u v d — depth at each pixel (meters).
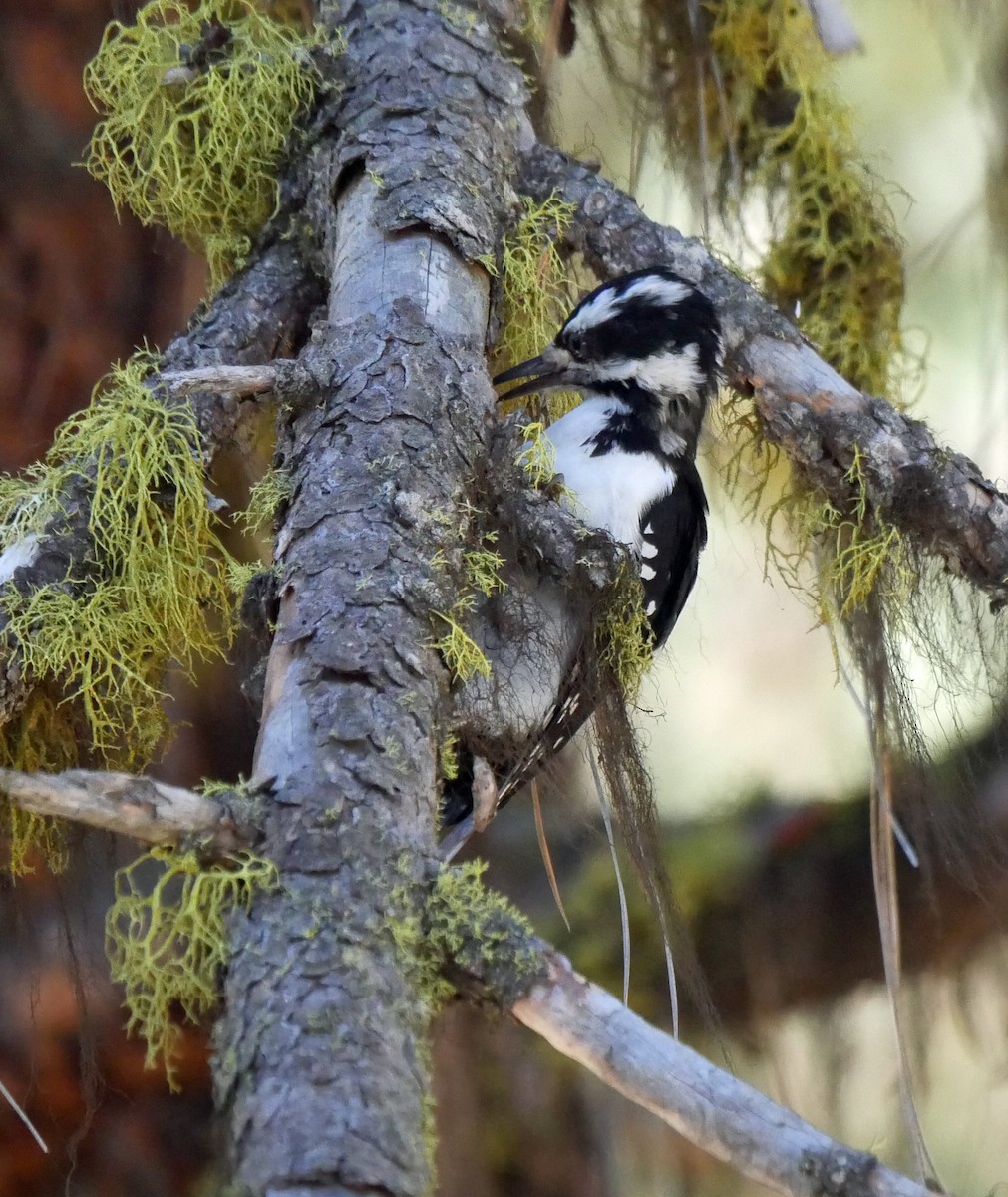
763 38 8.50
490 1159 8.63
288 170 7.43
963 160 10.04
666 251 7.44
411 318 6.51
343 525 5.79
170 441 6.38
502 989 4.89
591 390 8.60
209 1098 8.08
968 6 9.41
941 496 6.89
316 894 4.77
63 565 6.20
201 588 6.50
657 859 6.59
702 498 8.89
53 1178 7.90
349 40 7.49
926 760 7.30
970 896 9.03
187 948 5.00
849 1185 4.66
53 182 8.67
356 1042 4.50
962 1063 9.32
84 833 6.61
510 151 7.50
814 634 10.92
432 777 5.33
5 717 6.13
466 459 6.29
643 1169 8.78
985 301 9.45
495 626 6.65
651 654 7.24
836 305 8.46
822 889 9.42
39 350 8.60
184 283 8.70
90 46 8.78
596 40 8.60
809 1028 9.45
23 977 7.96
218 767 8.41
